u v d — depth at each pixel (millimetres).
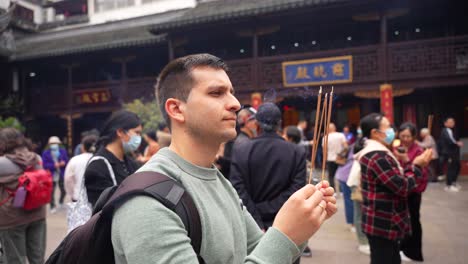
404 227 2789
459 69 10328
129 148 2646
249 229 1129
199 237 839
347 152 6410
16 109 17094
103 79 17859
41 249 3150
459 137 12000
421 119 12562
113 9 20406
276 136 2936
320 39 13305
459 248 4582
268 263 762
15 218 2885
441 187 9383
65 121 19094
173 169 907
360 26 12484
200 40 13883
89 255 889
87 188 2479
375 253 2836
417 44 10719
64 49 15922
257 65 12414
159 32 13250
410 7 10688
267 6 11195
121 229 788
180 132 976
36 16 22859
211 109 919
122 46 14867
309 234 806
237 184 2842
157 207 789
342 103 14078
